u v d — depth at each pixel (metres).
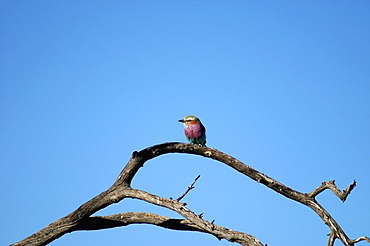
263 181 16.02
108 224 16.81
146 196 15.48
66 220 16.22
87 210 16.09
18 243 16.09
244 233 14.75
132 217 16.89
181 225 16.50
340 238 15.00
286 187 15.82
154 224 16.77
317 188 15.59
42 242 16.17
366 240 14.60
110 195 15.95
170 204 15.20
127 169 15.99
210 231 14.88
